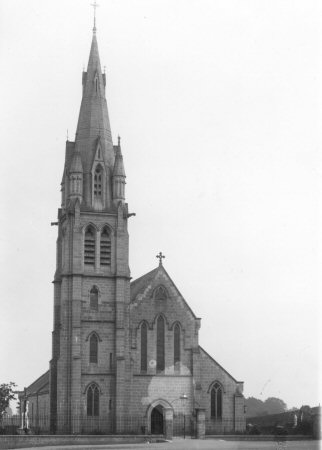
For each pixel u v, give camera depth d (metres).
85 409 128.25
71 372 128.12
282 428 113.62
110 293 132.25
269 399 175.38
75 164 134.75
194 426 128.50
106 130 139.00
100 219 134.12
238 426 133.88
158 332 133.38
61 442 109.75
